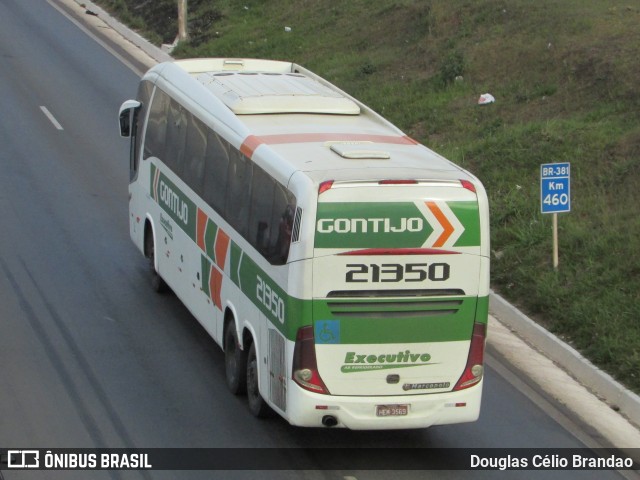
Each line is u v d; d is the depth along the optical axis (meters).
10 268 25.36
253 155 18.89
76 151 35.34
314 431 18.83
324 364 17.02
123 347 21.72
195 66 25.58
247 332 19.36
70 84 44.03
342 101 21.72
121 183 32.53
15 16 55.78
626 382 20.98
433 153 19.11
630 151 28.73
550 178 24.55
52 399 19.19
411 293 16.98
